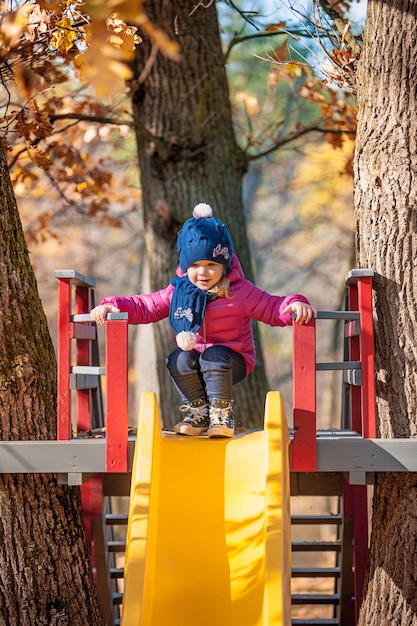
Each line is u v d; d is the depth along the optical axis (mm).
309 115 20875
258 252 29703
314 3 7172
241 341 5965
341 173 12969
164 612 4965
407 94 6164
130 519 4988
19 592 5793
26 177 11477
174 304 5918
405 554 5918
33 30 6523
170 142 9844
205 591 5020
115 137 17141
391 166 6160
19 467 5508
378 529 6168
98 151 19391
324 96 11469
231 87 20594
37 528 5906
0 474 5820
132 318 6016
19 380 5910
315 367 5480
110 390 5430
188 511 5266
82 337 6301
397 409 5992
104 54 3162
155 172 10008
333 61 6926
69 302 5727
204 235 5789
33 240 14367
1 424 5840
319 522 7707
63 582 5945
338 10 8383
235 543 5145
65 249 26453
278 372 32188
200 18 9938
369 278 5637
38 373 6047
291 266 31062
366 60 6426
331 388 21422
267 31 9883
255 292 5910
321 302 31406
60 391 5695
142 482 5066
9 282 6016
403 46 6164
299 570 7852
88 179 12961
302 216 26078
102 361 26500
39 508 5934
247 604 4930
